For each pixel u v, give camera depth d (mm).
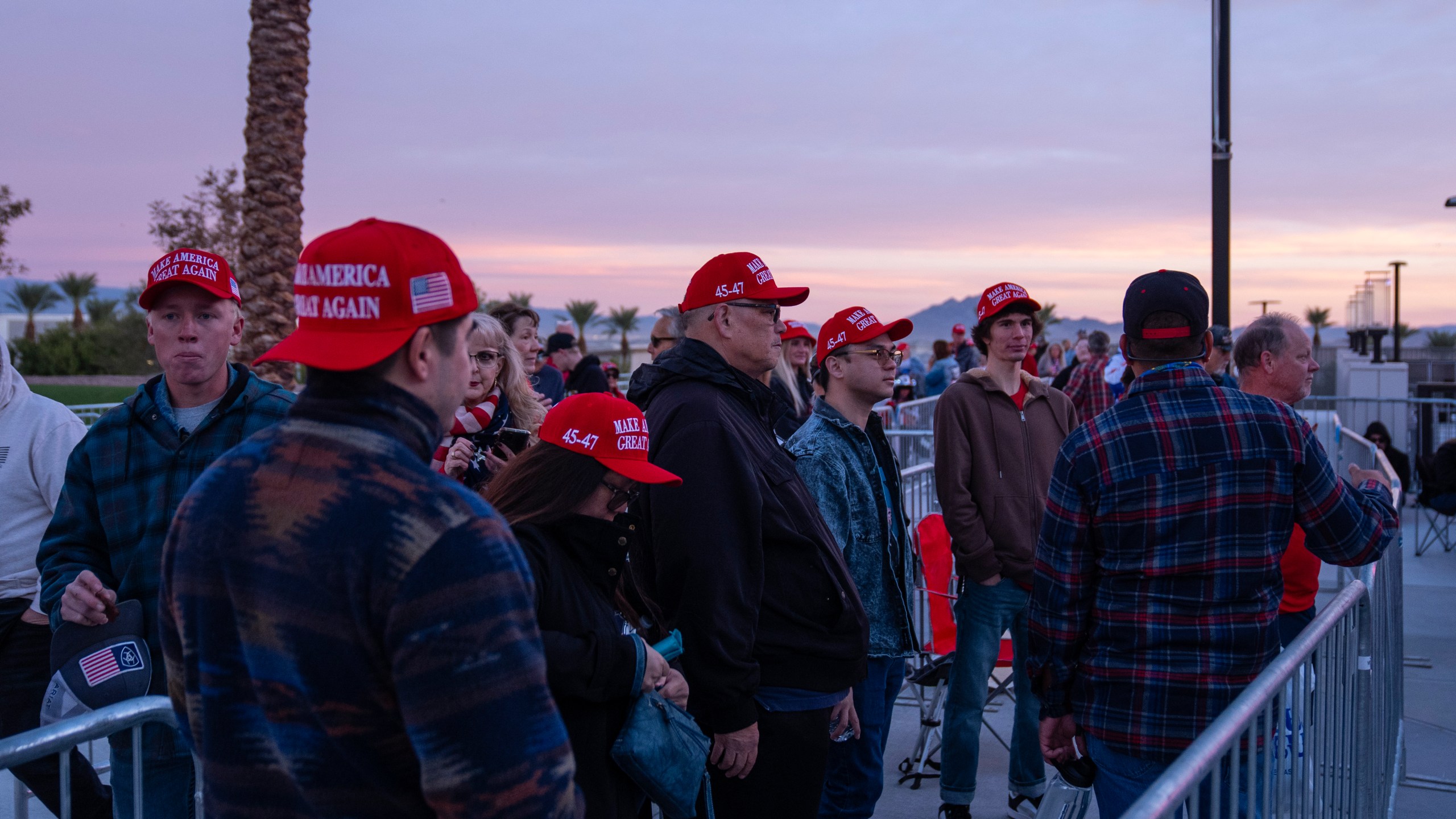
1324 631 2561
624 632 2514
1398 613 4262
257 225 9602
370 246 1312
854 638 2955
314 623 1207
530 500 2209
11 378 3381
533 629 1287
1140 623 2439
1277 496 2428
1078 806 3041
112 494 2842
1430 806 4121
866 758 3459
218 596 1299
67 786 2080
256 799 1289
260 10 9547
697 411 2715
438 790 1187
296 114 9688
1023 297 4082
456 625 1188
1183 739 2404
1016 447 4035
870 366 3439
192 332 2832
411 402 1328
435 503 1239
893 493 3574
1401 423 12047
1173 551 2414
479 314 3531
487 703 1190
